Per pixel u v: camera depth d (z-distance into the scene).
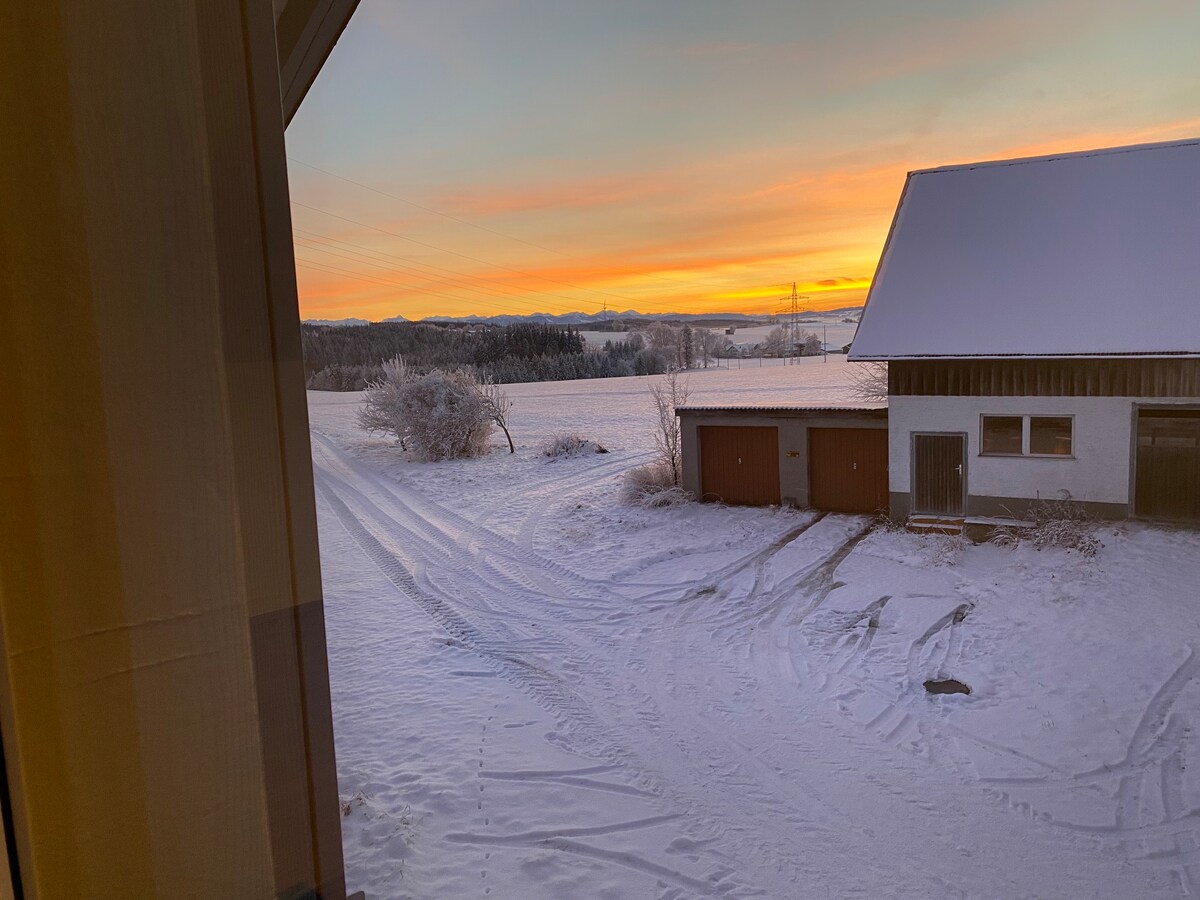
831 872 4.73
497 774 6.14
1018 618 9.27
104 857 0.91
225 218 0.97
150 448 0.92
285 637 1.03
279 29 1.33
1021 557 11.44
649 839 5.16
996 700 7.30
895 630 9.31
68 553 0.87
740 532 14.24
